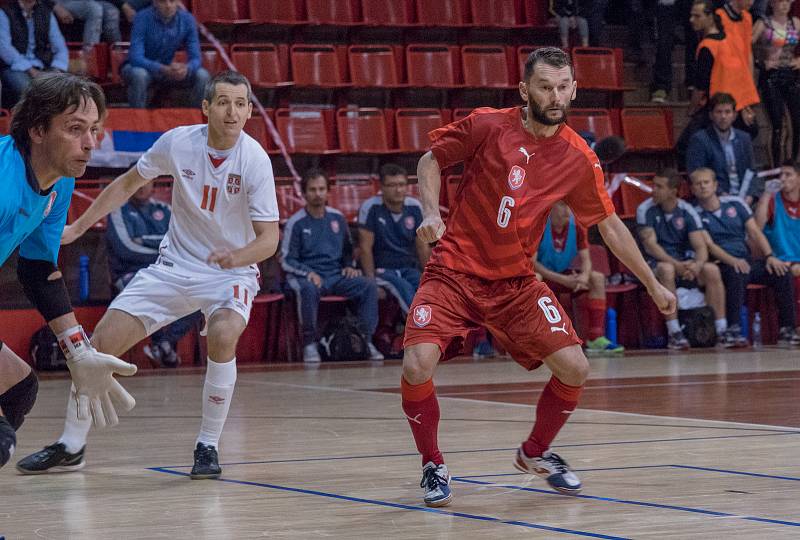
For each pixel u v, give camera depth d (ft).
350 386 61.77
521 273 29.19
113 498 28.50
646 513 26.05
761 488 29.32
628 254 30.04
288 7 95.76
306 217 81.66
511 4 102.68
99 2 88.17
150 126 80.53
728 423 43.83
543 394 29.63
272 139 89.56
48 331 73.46
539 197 29.01
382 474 32.24
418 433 28.17
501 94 100.53
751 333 92.48
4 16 80.94
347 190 89.92
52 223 24.98
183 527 24.63
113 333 33.58
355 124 92.27
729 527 24.31
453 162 29.68
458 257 29.25
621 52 101.71
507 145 28.99
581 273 83.56
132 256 75.36
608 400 52.80
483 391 58.49
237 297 33.88
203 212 34.24
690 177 91.15
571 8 100.63
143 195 76.18
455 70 99.55
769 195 91.91
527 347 29.17
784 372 67.51
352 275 81.46
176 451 37.60
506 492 29.17
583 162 29.37
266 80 92.02
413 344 28.40
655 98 102.89
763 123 104.63
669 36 102.12
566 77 28.50
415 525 24.79
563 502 27.66
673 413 47.37
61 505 27.55
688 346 87.40
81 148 21.06
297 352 82.69
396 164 86.28
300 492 29.27
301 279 80.28
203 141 34.17
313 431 42.57
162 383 64.80
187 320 76.74
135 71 82.17
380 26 98.48
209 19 93.25
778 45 101.60
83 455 33.42
